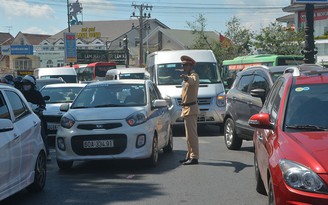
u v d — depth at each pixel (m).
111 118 9.38
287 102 6.11
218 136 15.52
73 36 61.50
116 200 7.37
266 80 10.98
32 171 7.59
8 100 7.28
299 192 4.72
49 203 7.29
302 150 5.04
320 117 5.82
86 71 48.53
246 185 8.25
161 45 66.50
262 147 6.65
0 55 87.25
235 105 11.94
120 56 75.62
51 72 30.73
